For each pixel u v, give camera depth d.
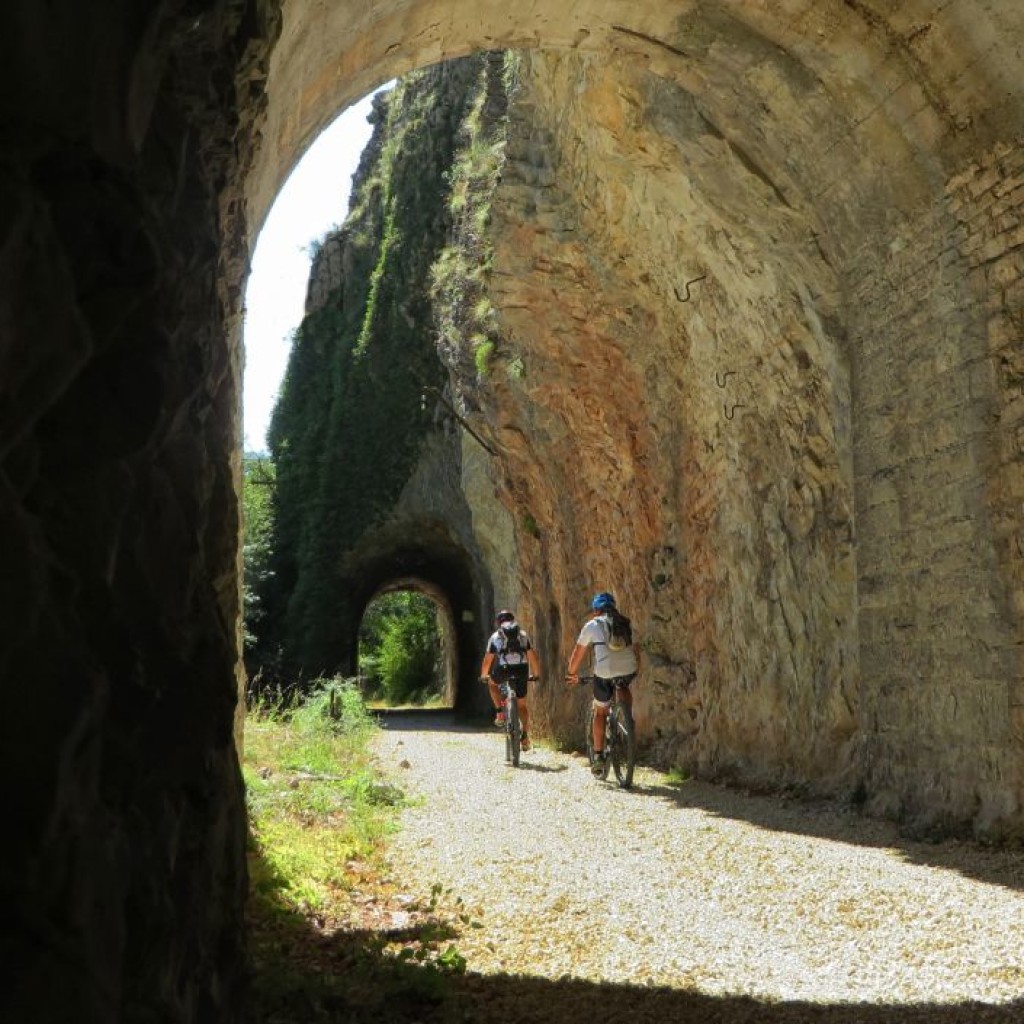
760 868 5.97
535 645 21.14
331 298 35.41
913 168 7.68
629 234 12.13
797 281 9.41
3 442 1.52
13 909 1.46
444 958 3.98
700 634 12.38
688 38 8.35
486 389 18.83
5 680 1.48
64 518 1.71
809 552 9.73
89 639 1.75
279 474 34.91
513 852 6.57
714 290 10.97
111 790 1.78
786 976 3.94
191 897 2.20
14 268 1.50
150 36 1.92
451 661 40.50
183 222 2.40
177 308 2.28
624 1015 3.49
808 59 7.89
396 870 6.09
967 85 6.95
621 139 10.47
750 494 10.95
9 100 1.55
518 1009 3.57
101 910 1.66
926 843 6.84
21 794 1.49
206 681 2.23
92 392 1.80
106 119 1.79
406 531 33.69
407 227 32.81
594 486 16.56
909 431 8.00
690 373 12.34
